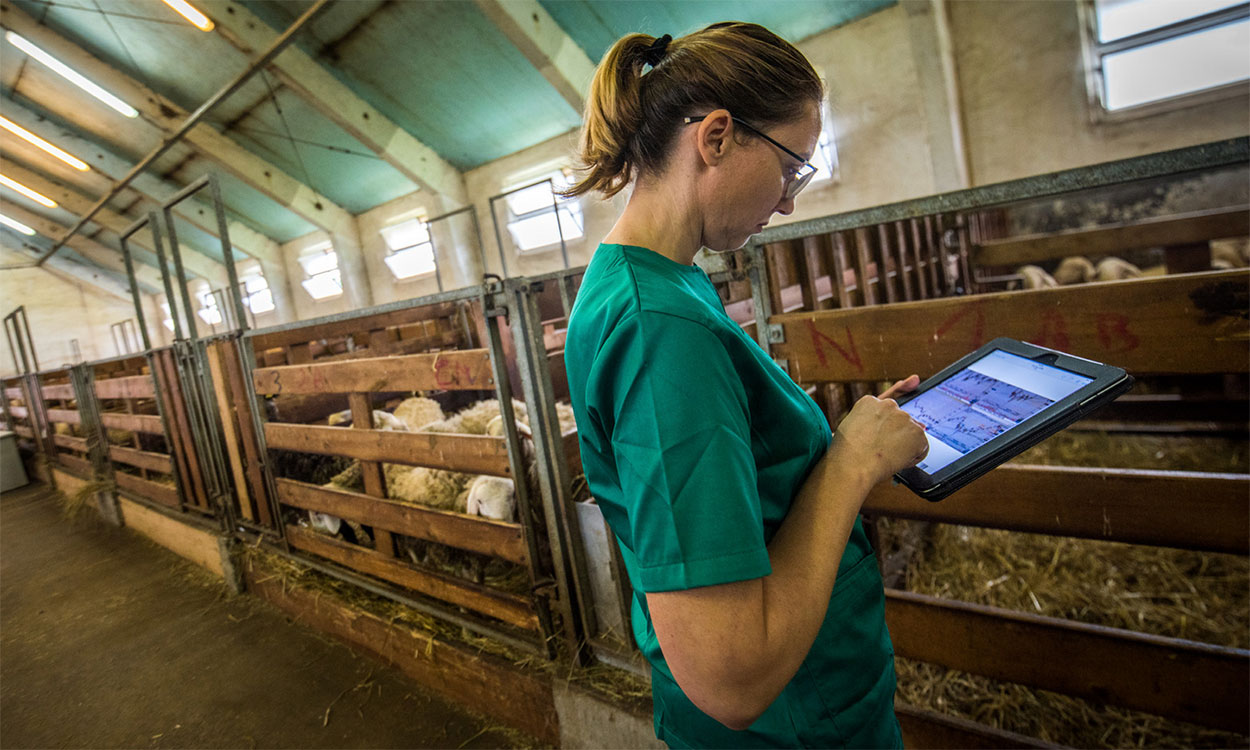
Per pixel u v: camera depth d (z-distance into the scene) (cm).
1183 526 101
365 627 234
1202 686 104
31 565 422
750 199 63
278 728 208
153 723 223
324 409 323
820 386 194
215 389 304
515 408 240
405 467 232
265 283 1289
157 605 321
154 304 1598
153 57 778
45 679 268
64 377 717
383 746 191
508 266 948
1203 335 96
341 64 737
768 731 66
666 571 49
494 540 183
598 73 67
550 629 179
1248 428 310
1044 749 118
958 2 591
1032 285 450
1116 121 546
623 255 62
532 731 182
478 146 870
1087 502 109
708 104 60
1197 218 377
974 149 616
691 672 49
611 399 57
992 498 119
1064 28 549
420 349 404
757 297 142
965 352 119
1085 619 198
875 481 61
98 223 1200
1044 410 65
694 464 49
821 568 54
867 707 69
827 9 594
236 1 663
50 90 902
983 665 127
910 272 347
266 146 909
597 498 67
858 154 629
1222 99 503
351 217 1082
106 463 493
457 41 679
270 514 293
